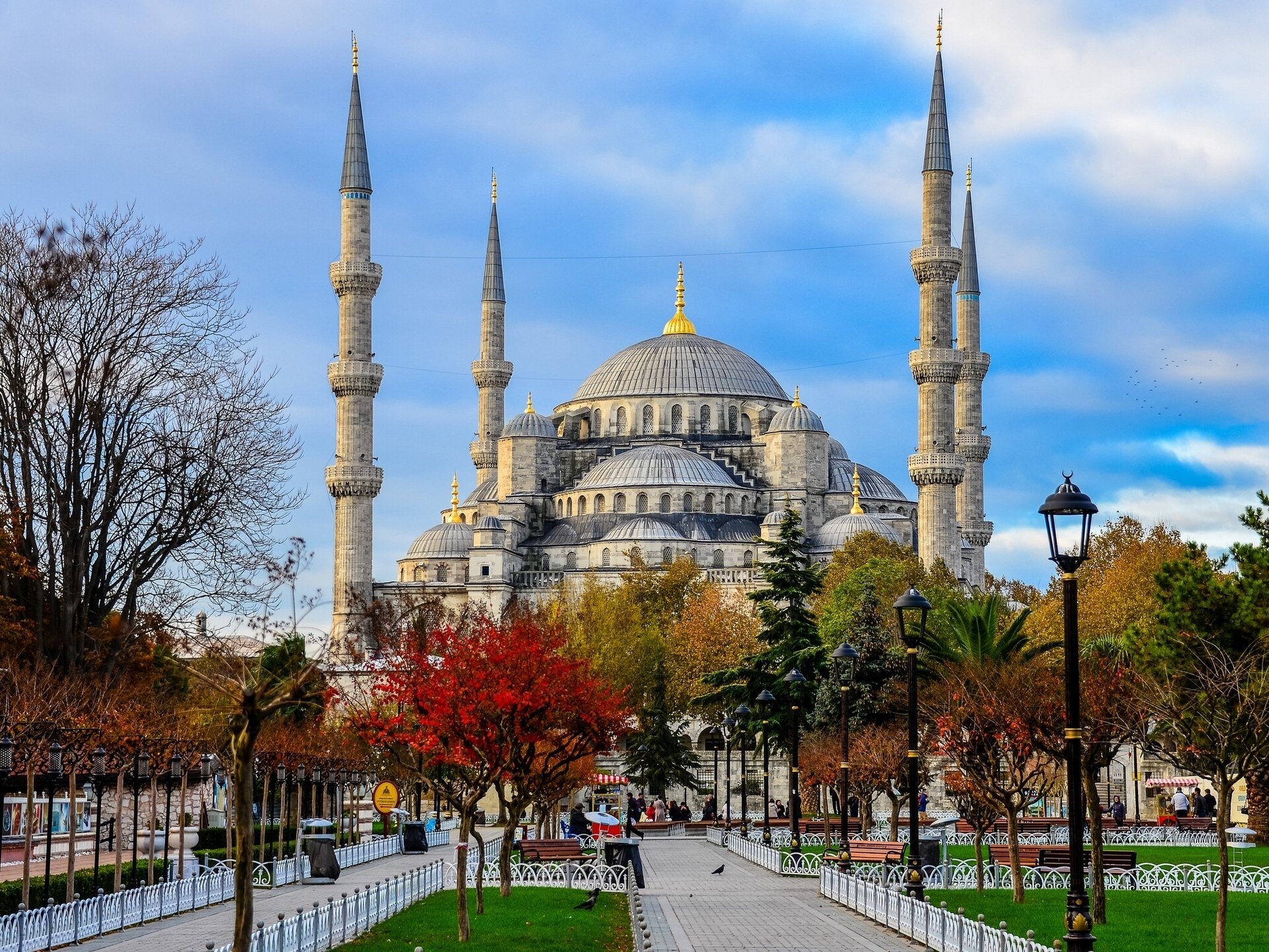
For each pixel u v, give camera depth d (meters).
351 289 176.75
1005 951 30.52
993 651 67.38
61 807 67.12
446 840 89.44
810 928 41.91
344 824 95.50
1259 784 68.38
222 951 28.48
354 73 179.38
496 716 44.62
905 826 85.31
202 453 61.84
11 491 60.09
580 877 55.78
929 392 164.75
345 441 175.75
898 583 123.75
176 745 51.62
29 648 57.91
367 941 36.81
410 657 56.19
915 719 43.22
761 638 87.38
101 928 38.78
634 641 121.25
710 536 188.62
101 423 60.59
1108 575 112.12
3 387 59.91
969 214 196.88
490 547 184.25
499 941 37.28
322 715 68.00
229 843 56.31
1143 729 41.72
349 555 174.12
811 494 197.25
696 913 46.22
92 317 61.12
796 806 64.44
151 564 62.53
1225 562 53.22
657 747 112.81
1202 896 49.38
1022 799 49.44
